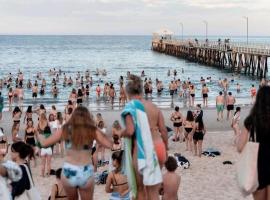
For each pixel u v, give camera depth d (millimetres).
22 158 5984
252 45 66062
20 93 32625
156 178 4477
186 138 19984
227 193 14117
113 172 8055
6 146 15023
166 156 4773
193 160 18328
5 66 87250
